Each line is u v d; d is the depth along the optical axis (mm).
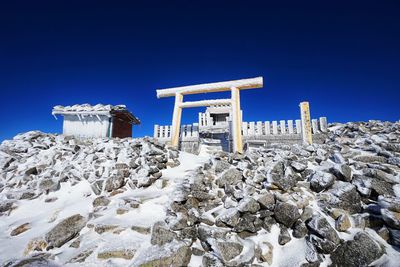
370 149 8031
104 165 8250
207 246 4609
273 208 5367
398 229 4523
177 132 11430
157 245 4559
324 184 5812
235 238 4789
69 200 7059
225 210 5457
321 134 13312
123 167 7906
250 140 13266
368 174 6023
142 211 5777
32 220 6125
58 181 7859
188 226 4965
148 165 7750
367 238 4422
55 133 13578
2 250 4902
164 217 5387
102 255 4469
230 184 6340
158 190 6824
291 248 4703
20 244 5145
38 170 8742
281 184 5820
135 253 4484
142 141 9688
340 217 4934
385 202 5016
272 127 13523
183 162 8828
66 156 9594
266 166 6879
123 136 15820
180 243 4477
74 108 14672
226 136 15172
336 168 6156
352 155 7645
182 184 6297
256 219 5223
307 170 6656
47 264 4387
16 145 10914
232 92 10852
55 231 5102
